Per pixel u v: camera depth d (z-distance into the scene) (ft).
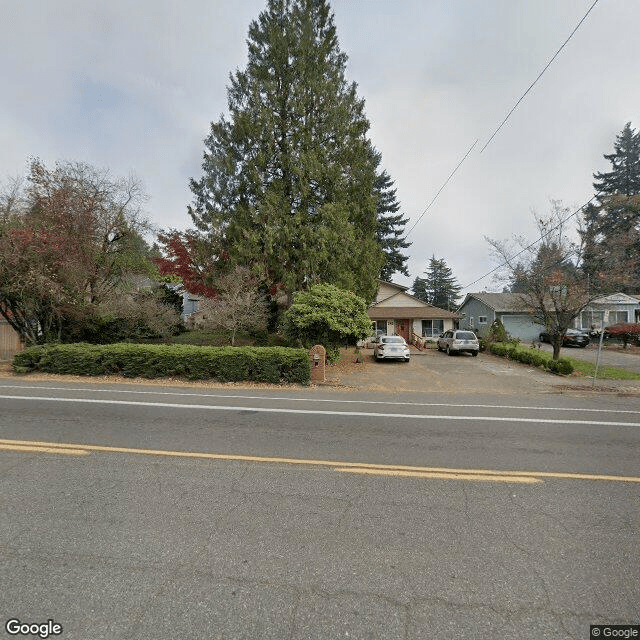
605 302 72.74
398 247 133.39
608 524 10.35
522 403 28.68
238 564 8.48
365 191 59.98
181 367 37.93
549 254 50.88
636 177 141.08
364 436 18.84
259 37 60.44
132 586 7.75
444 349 76.89
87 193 50.31
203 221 60.85
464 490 12.47
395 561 8.66
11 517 10.46
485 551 9.07
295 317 48.52
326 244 54.60
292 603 7.34
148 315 58.75
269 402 27.55
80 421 21.04
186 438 18.03
